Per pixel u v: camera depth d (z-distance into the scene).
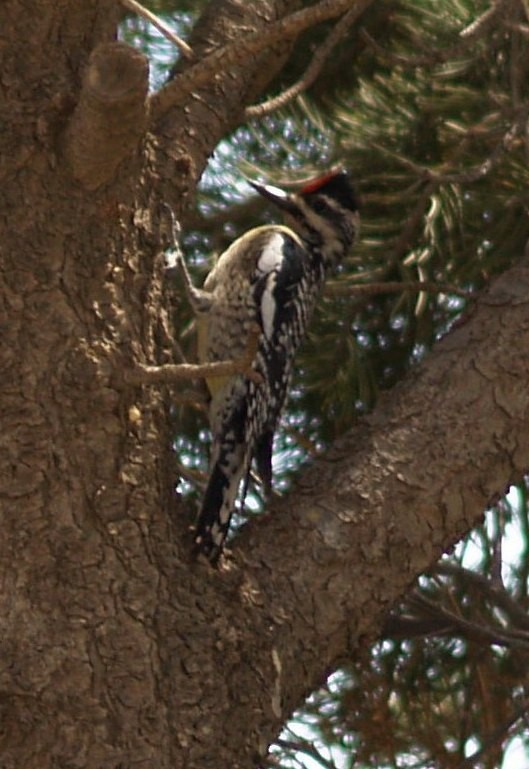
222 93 8.83
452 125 10.12
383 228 10.59
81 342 7.27
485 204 10.31
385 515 7.95
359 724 11.32
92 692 7.14
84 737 7.10
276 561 7.80
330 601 7.76
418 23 10.52
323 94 11.20
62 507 7.22
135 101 6.79
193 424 11.38
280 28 7.06
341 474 8.11
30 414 7.18
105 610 7.23
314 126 10.86
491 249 10.60
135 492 7.40
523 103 9.77
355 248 10.73
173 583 7.45
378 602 7.87
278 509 8.07
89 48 7.41
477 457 8.10
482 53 10.13
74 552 7.22
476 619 11.09
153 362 7.56
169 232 7.85
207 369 7.19
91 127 6.89
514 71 9.60
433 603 10.13
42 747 7.08
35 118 7.21
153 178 7.79
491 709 11.33
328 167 10.78
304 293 10.30
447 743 11.73
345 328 10.64
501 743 10.65
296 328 10.18
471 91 10.31
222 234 11.30
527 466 8.24
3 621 7.13
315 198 10.70
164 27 7.52
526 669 11.37
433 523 7.99
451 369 8.35
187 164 8.27
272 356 9.95
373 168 10.73
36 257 7.24
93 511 7.29
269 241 10.29
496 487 8.14
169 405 7.75
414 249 10.73
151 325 7.59
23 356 7.20
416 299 10.83
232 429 9.42
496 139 10.18
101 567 7.26
